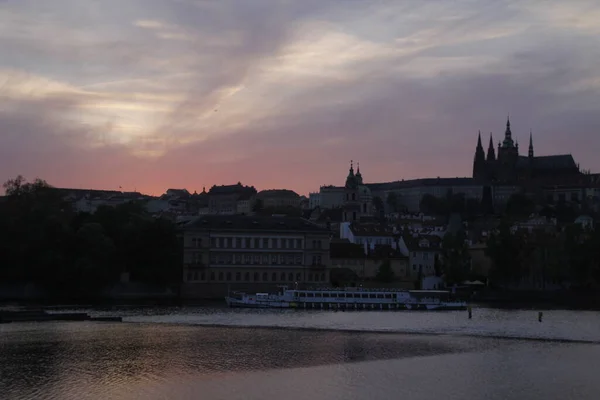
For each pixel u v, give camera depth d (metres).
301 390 88.81
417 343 130.25
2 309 182.50
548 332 151.38
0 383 89.44
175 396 84.69
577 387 92.50
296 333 143.38
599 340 137.88
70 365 101.62
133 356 110.06
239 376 96.50
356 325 162.62
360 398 85.31
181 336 134.00
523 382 95.19
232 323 162.00
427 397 86.25
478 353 118.75
